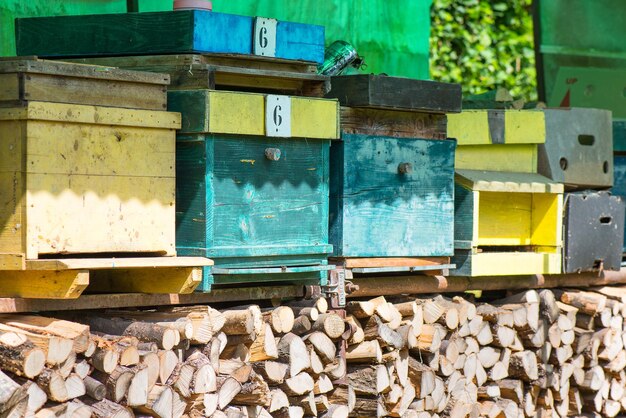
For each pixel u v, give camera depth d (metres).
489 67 18.98
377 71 12.81
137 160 7.14
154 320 7.38
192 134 7.50
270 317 7.98
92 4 10.04
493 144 10.07
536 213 10.10
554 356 10.42
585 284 11.02
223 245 7.59
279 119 7.77
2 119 6.65
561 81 14.66
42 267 6.58
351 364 8.84
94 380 6.79
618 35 14.75
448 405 9.38
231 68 7.60
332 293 8.44
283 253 7.91
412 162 8.84
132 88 7.12
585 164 10.45
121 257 7.42
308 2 11.84
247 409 7.82
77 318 7.52
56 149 6.72
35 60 6.61
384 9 12.84
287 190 7.96
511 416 9.90
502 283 10.13
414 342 8.98
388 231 8.70
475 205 9.34
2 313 7.11
